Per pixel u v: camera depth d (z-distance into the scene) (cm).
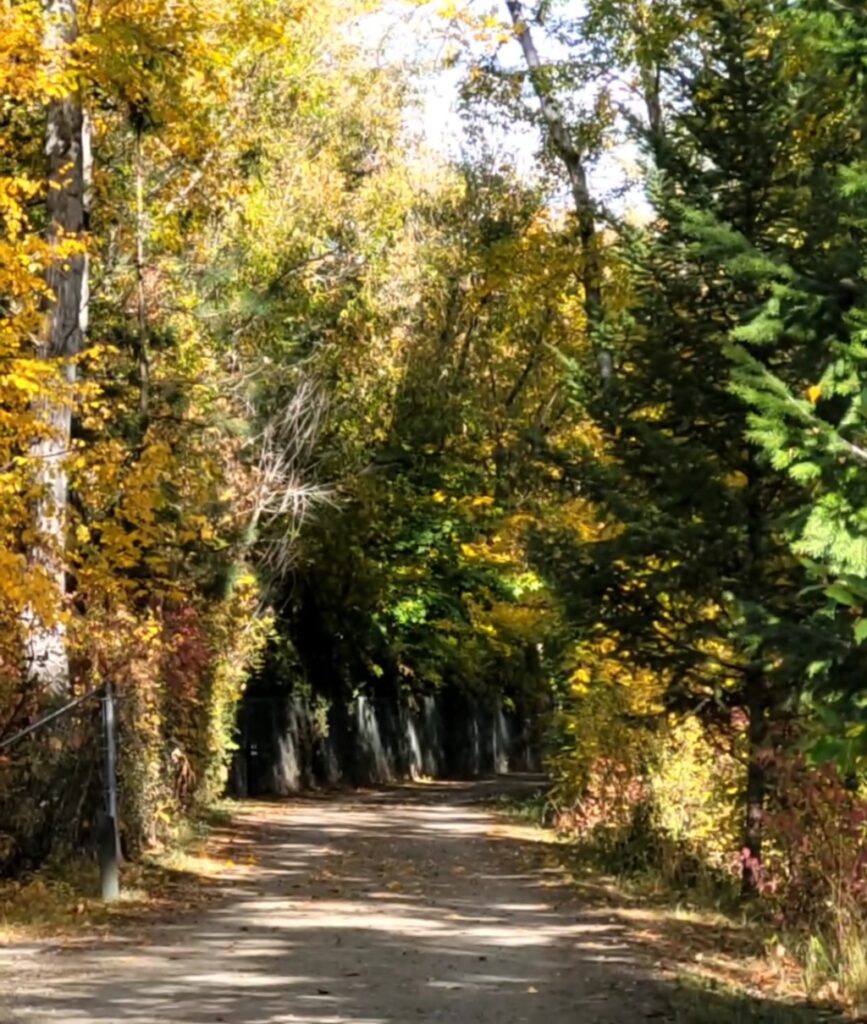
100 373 2038
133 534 1479
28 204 1778
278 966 1048
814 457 834
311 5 2559
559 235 2317
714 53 1466
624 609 1520
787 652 835
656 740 1775
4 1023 835
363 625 3950
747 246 1117
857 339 933
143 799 1723
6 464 1348
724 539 1428
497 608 4153
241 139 2636
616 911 1396
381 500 3712
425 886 1605
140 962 1061
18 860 1457
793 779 1270
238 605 2544
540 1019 875
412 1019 866
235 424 2448
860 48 963
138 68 1627
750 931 1270
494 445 3631
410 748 4700
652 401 1504
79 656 1568
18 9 1376
